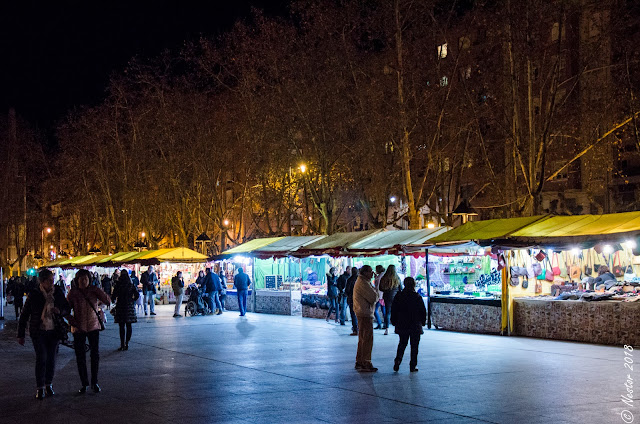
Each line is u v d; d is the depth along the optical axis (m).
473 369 12.54
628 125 30.05
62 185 60.72
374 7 29.78
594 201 37.78
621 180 37.03
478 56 30.14
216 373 12.61
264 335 19.59
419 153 36.88
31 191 68.56
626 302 15.66
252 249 29.88
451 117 31.92
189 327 22.88
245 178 42.38
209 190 46.47
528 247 17.22
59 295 10.67
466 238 18.94
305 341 17.84
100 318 11.00
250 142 39.31
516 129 24.86
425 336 18.34
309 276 28.20
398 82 28.42
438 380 11.44
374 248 22.31
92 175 56.75
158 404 9.76
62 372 13.16
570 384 10.84
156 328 22.72
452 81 28.58
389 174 34.69
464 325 19.45
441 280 23.08
